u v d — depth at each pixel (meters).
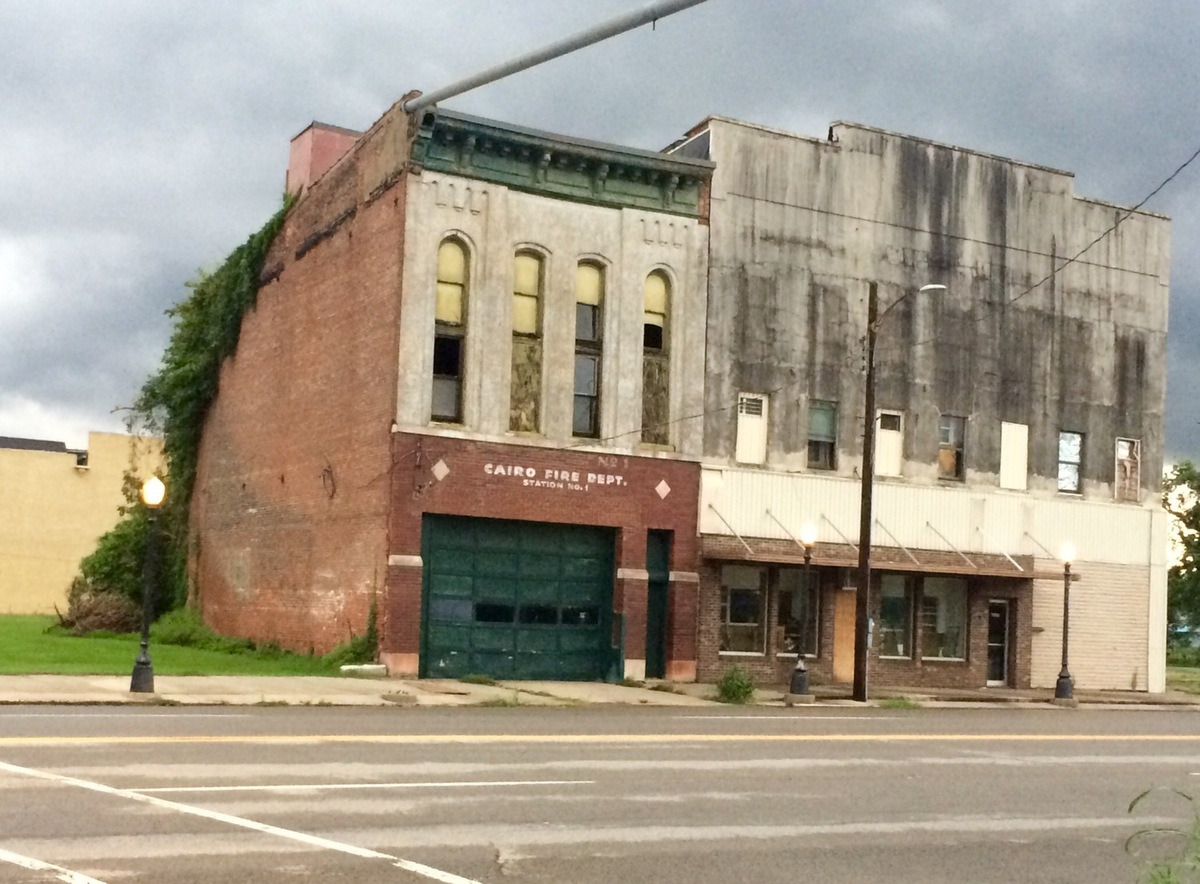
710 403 32.19
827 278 34.00
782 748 18.39
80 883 8.26
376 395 29.75
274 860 9.22
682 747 17.86
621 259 31.31
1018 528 36.44
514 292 30.41
